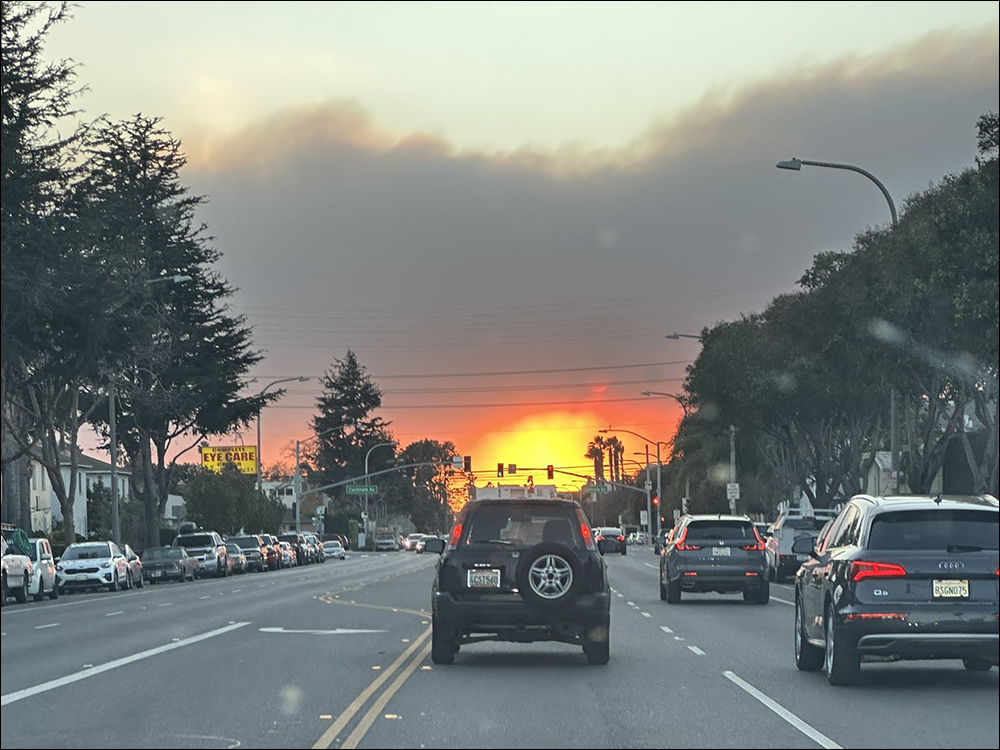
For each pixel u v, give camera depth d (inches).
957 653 620.4
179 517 5290.4
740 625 1071.0
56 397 2295.8
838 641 629.9
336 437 6545.3
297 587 1895.9
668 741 482.9
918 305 1467.8
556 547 732.0
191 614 1264.8
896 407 1675.7
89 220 1476.4
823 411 2090.3
